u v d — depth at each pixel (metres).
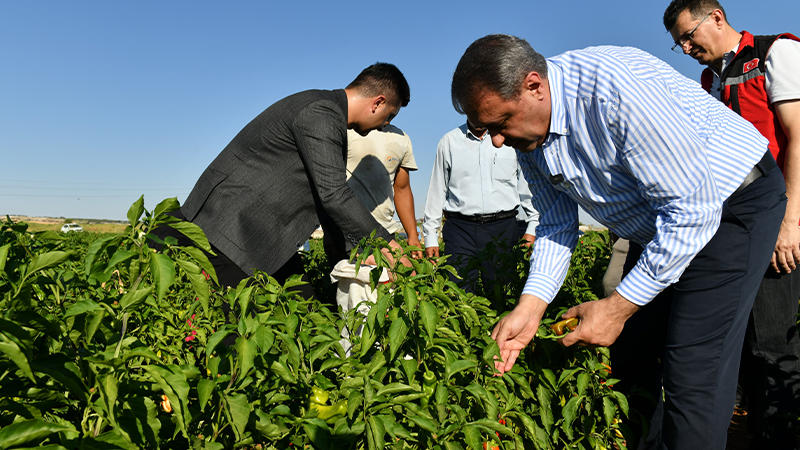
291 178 3.01
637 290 1.95
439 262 2.12
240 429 1.29
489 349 1.82
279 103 2.99
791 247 2.52
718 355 2.01
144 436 1.18
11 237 1.50
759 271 2.01
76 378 1.07
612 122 1.84
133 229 1.21
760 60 2.79
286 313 1.82
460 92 1.96
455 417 1.70
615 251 2.99
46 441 1.01
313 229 3.27
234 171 2.99
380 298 1.75
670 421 2.09
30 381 1.11
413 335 1.77
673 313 2.11
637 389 2.28
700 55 3.07
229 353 1.51
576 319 2.14
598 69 1.84
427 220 5.39
